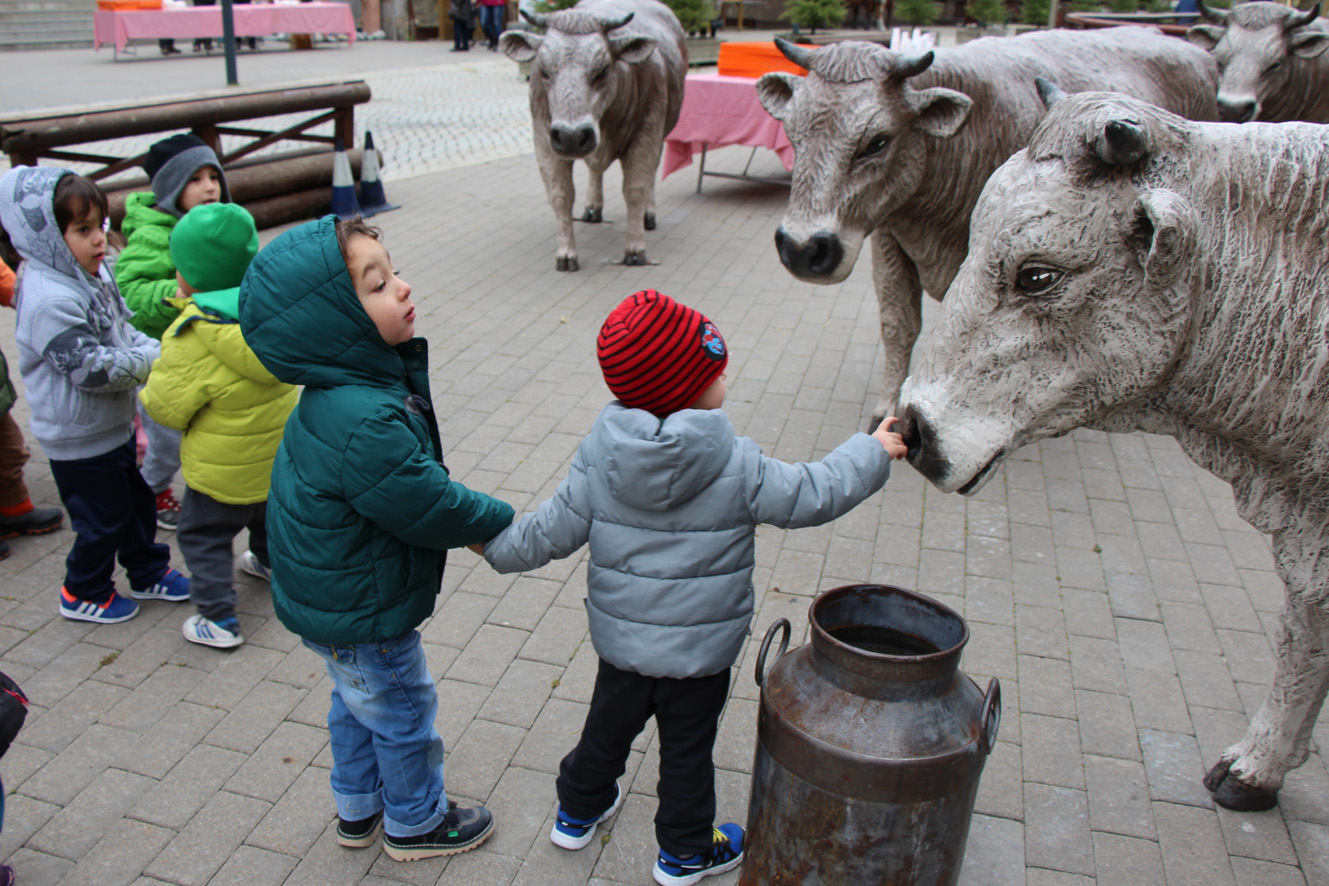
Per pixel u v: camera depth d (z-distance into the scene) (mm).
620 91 7020
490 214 9367
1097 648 3596
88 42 22078
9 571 4004
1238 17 6289
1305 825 2834
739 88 9531
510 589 3879
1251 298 2078
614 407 2189
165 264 3885
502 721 3193
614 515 2240
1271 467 2326
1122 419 2408
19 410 5359
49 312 3219
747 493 2201
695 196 10258
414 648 2475
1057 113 2137
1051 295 2129
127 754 3055
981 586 3963
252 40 21594
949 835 2154
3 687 2277
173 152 3936
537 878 2637
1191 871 2680
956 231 4453
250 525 3770
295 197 8945
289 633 3648
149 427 4113
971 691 2203
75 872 2645
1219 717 3258
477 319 6742
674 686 2326
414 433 2246
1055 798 2920
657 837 2549
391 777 2537
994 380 2248
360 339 2191
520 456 4922
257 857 2703
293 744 3109
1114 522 4457
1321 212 2027
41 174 3258
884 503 4570
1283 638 2650
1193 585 3994
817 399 5590
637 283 7531
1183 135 2057
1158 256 1961
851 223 4098
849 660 2057
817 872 2199
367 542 2268
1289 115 6641
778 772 2180
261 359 2234
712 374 2172
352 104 9258
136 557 3762
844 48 3992
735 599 2279
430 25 25250
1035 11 20531
